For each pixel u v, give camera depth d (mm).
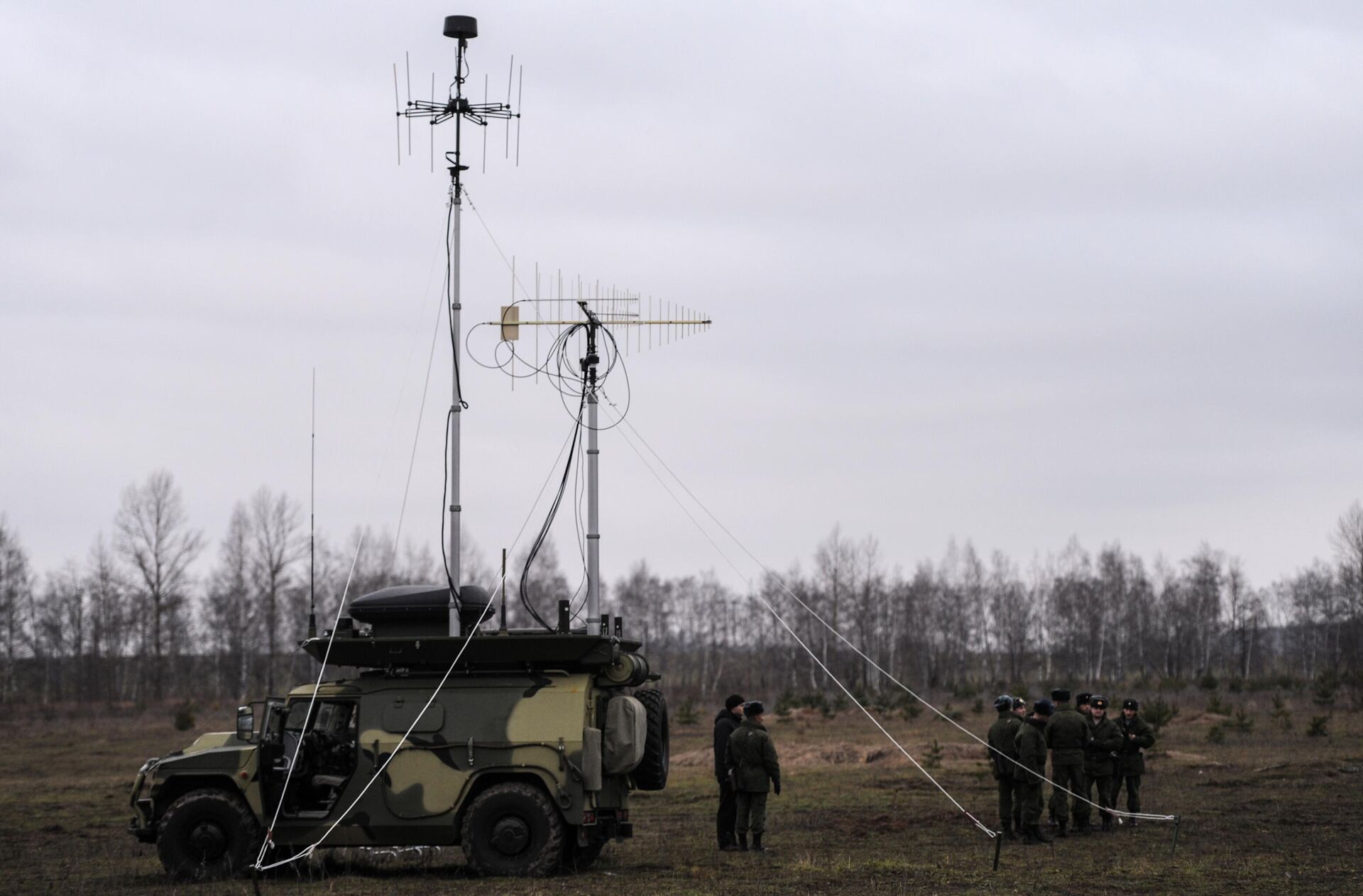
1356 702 48625
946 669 85062
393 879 14148
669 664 95688
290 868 14875
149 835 14594
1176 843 16531
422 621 15000
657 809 22969
